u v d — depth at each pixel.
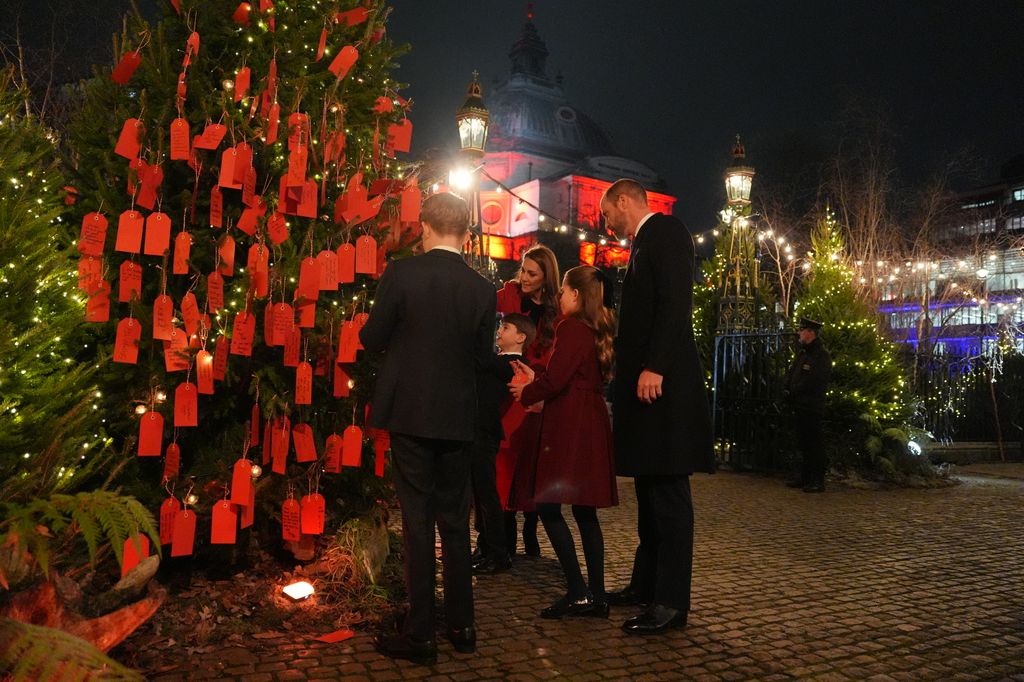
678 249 3.55
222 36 3.66
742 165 11.22
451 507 3.19
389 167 4.09
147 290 3.48
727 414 10.27
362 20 3.95
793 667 3.12
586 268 3.88
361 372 3.66
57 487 2.52
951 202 19.56
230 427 3.61
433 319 3.11
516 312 4.93
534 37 68.38
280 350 3.58
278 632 3.22
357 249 3.53
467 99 8.78
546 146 63.00
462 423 3.10
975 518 6.76
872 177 18.22
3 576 2.07
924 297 17.48
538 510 3.76
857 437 9.30
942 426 11.70
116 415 3.31
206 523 3.52
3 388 2.51
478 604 3.87
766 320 11.42
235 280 3.50
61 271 2.91
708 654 3.24
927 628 3.65
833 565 4.89
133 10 3.53
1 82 3.06
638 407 3.59
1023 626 3.71
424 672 2.93
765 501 7.50
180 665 2.87
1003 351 12.96
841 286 9.94
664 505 3.56
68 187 3.48
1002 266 19.50
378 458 3.75
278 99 3.61
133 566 2.63
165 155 3.44
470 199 8.83
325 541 4.00
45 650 1.70
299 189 3.40
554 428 3.69
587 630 3.50
